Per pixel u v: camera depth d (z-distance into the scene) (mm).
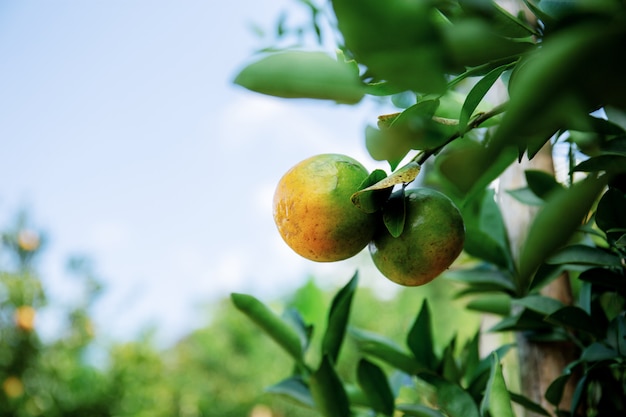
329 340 573
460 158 198
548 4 317
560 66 177
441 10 341
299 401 573
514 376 1013
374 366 564
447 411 488
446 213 420
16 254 1968
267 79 217
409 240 416
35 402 1955
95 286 2074
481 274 605
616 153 416
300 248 426
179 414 2963
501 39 211
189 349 3381
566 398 560
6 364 1920
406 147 281
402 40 201
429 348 586
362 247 427
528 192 561
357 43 200
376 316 2354
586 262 482
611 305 574
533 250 234
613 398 509
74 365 2070
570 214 230
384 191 403
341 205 408
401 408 522
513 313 598
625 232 432
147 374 2283
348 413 525
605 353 481
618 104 186
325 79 217
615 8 212
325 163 417
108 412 2049
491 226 615
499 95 559
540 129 194
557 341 572
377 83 360
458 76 366
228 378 3193
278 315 593
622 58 177
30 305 1966
